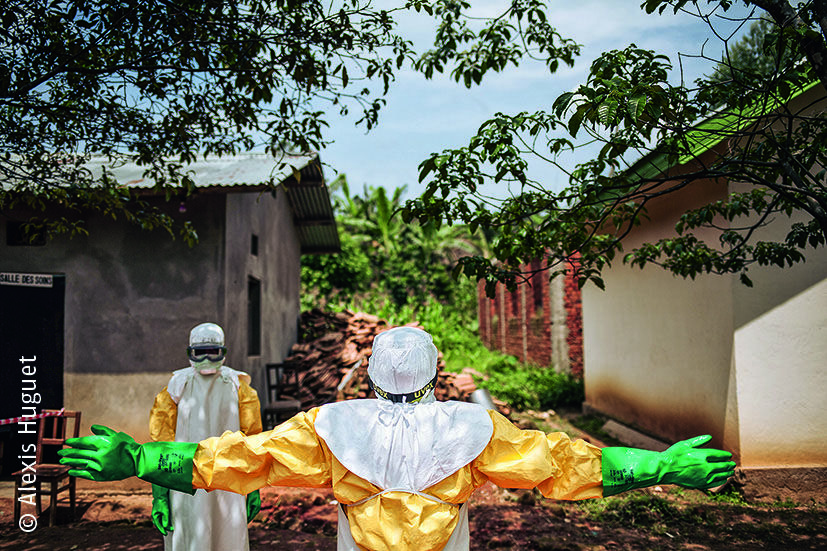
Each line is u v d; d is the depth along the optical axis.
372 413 1.83
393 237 24.20
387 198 23.98
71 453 1.75
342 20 4.18
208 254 6.64
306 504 5.88
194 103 4.67
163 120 4.72
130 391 6.52
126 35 4.07
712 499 5.82
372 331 10.37
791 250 4.27
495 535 5.10
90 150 4.93
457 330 19.22
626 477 1.78
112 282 6.62
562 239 3.96
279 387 9.39
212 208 6.70
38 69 4.02
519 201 3.84
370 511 1.71
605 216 3.82
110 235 6.66
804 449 5.86
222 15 4.14
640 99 2.51
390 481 1.72
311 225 12.85
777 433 5.88
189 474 1.78
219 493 3.54
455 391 9.29
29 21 3.80
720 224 6.20
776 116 3.29
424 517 1.69
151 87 4.34
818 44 2.92
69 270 6.63
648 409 8.11
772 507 5.59
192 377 3.67
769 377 5.91
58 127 4.61
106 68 4.12
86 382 6.55
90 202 5.25
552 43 4.52
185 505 3.43
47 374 6.57
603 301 9.87
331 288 19.97
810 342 5.88
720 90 3.27
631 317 8.68
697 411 6.76
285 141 4.90
